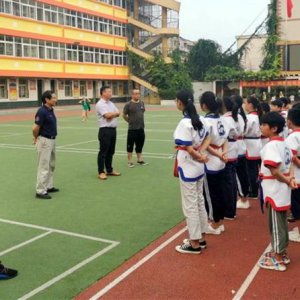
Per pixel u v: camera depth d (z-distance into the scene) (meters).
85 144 15.81
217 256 5.13
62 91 44.41
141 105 11.16
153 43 53.91
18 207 7.37
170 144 15.76
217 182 5.68
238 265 4.87
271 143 4.59
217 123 5.59
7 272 4.59
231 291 4.26
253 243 5.54
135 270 4.76
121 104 50.62
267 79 48.69
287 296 4.15
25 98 39.72
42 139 7.92
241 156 6.90
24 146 15.27
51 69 41.50
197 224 5.17
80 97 46.88
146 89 53.56
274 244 4.71
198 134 5.08
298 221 5.86
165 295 4.19
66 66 43.50
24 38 38.22
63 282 4.49
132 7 53.88
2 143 16.14
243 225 6.27
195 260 5.02
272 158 4.51
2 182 9.35
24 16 38.06
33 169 10.88
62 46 42.94
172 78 51.62
